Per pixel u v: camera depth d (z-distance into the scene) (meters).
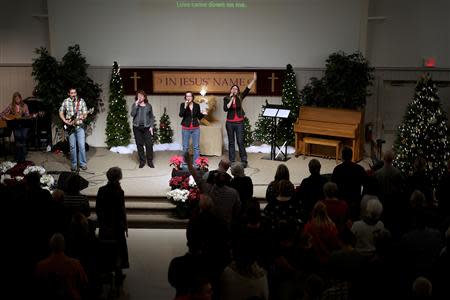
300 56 14.84
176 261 4.98
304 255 6.09
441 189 8.31
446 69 15.00
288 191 6.95
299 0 14.59
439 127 12.00
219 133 13.93
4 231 7.30
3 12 15.83
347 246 6.29
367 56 16.02
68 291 5.79
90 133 15.12
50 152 14.39
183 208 10.40
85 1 14.65
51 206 7.31
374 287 5.74
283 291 6.00
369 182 8.34
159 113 15.00
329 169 13.00
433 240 6.31
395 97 15.20
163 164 13.30
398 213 7.64
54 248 5.89
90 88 14.40
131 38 14.83
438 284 5.86
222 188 7.41
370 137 14.79
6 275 6.89
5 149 14.34
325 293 5.64
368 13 15.73
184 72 14.73
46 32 15.93
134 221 10.45
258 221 6.20
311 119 13.94
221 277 5.34
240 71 14.70
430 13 15.76
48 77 13.99
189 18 14.73
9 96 15.66
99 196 7.80
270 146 14.70
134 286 8.06
